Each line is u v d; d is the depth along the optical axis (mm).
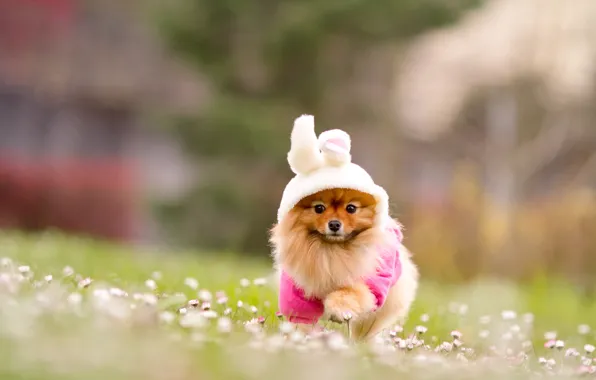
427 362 4109
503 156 28812
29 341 3225
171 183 24938
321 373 3391
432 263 16422
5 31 25609
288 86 20484
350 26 19812
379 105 21766
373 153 22531
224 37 20531
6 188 21938
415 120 28484
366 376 3498
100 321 3682
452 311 8250
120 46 26688
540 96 29469
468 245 16344
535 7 29562
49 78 25312
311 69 20234
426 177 28812
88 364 3041
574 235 15945
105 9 26812
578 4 29281
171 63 26328
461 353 5441
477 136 29531
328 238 5195
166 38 20641
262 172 19734
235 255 18406
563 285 14852
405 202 18734
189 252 15531
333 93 20828
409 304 5910
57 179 22609
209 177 19484
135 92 25859
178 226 19562
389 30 20328
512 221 16562
